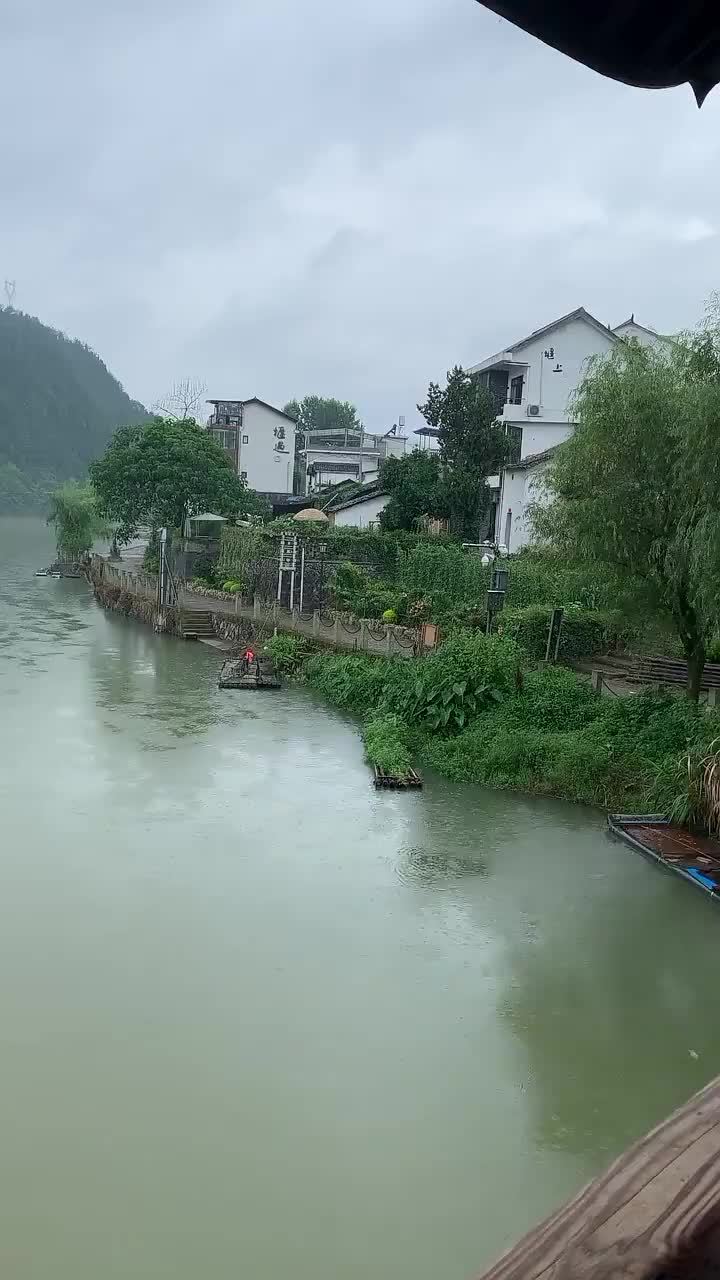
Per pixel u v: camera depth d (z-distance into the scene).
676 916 10.30
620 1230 0.97
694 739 14.15
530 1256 0.99
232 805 13.51
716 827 12.38
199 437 40.09
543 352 36.47
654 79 1.29
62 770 14.82
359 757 16.50
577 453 14.53
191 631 29.67
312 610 28.59
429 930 9.77
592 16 1.21
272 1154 6.40
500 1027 8.05
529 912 10.30
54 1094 6.88
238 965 8.85
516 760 15.21
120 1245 5.60
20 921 9.52
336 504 46.31
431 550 28.55
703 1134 1.09
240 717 19.22
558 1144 6.64
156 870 10.98
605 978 8.95
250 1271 5.43
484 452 33.59
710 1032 8.10
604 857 11.98
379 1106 6.95
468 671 17.77
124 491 38.34
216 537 37.81
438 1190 6.16
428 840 12.43
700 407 12.03
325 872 11.19
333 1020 8.02
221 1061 7.37
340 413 98.44
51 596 40.56
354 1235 5.75
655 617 15.29
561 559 15.68
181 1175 6.18
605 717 16.19
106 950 9.01
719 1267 0.93
